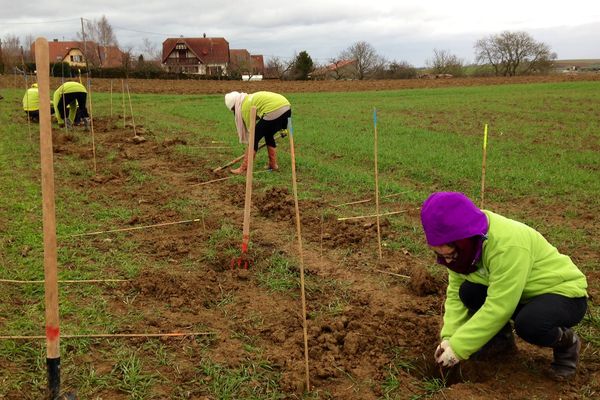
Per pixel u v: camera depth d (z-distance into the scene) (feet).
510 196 26.61
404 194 26.66
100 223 22.15
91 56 196.24
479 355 12.60
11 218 22.24
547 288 10.82
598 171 32.40
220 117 60.64
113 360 12.27
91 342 12.91
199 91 104.94
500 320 10.57
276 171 32.01
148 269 17.28
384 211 24.09
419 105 77.41
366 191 27.45
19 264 17.40
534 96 88.48
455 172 31.50
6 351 12.28
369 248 19.48
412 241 20.17
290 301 15.46
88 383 11.32
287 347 12.91
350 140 43.78
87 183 28.63
